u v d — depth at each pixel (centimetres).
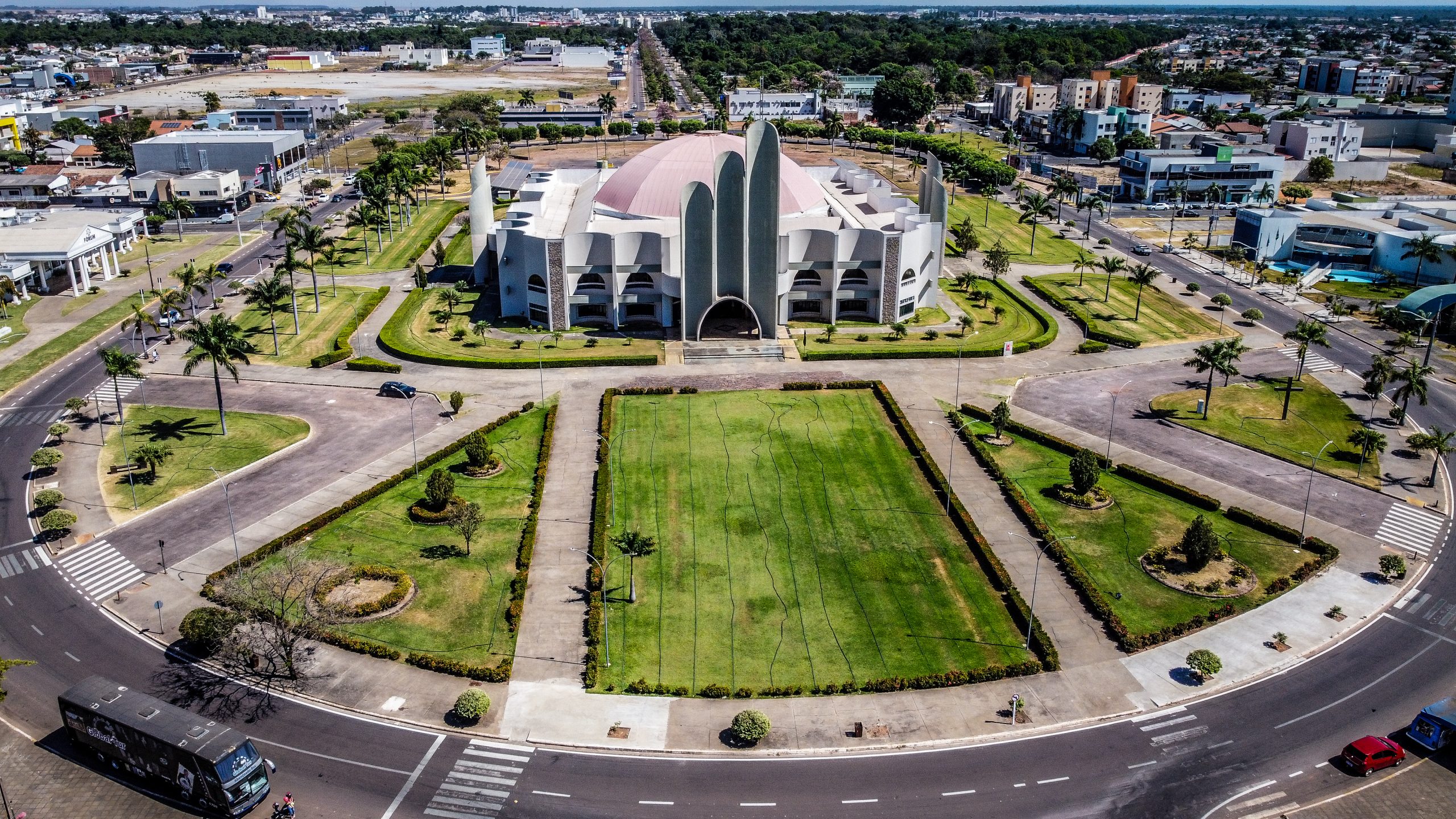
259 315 17150
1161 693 7944
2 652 8406
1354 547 10019
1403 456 12012
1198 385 14188
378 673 8156
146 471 11500
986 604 9069
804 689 7894
